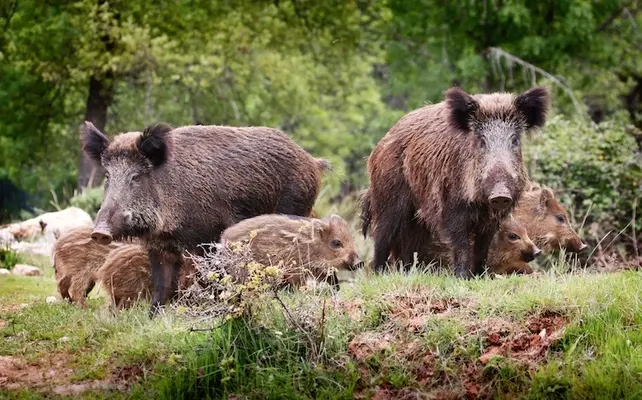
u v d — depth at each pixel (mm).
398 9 31766
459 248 13047
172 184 13320
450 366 10328
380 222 14562
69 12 30281
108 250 14188
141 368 10805
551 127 20688
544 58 30734
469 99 12805
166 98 32469
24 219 27516
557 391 9812
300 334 10633
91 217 24078
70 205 25750
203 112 32812
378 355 10523
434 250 14680
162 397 10117
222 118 32938
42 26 29781
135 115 32719
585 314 10641
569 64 31281
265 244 12938
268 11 31203
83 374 10875
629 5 32281
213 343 10547
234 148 14109
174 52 30812
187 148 13727
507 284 11789
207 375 10289
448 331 10586
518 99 12773
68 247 14242
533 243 14617
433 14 31359
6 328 12578
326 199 24422
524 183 12805
